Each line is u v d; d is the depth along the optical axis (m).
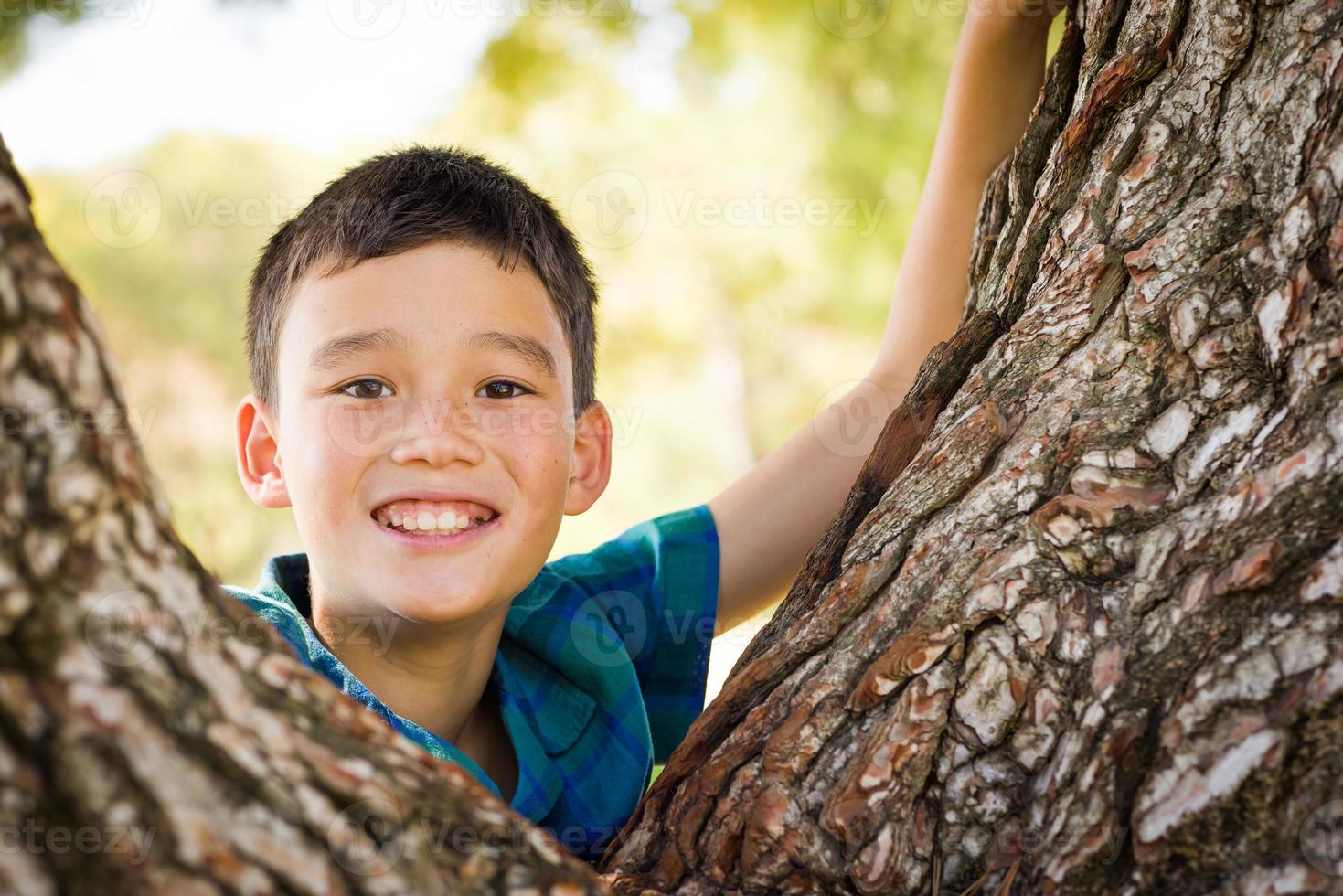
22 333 0.64
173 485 6.73
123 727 0.63
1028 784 0.90
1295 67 0.99
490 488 1.38
